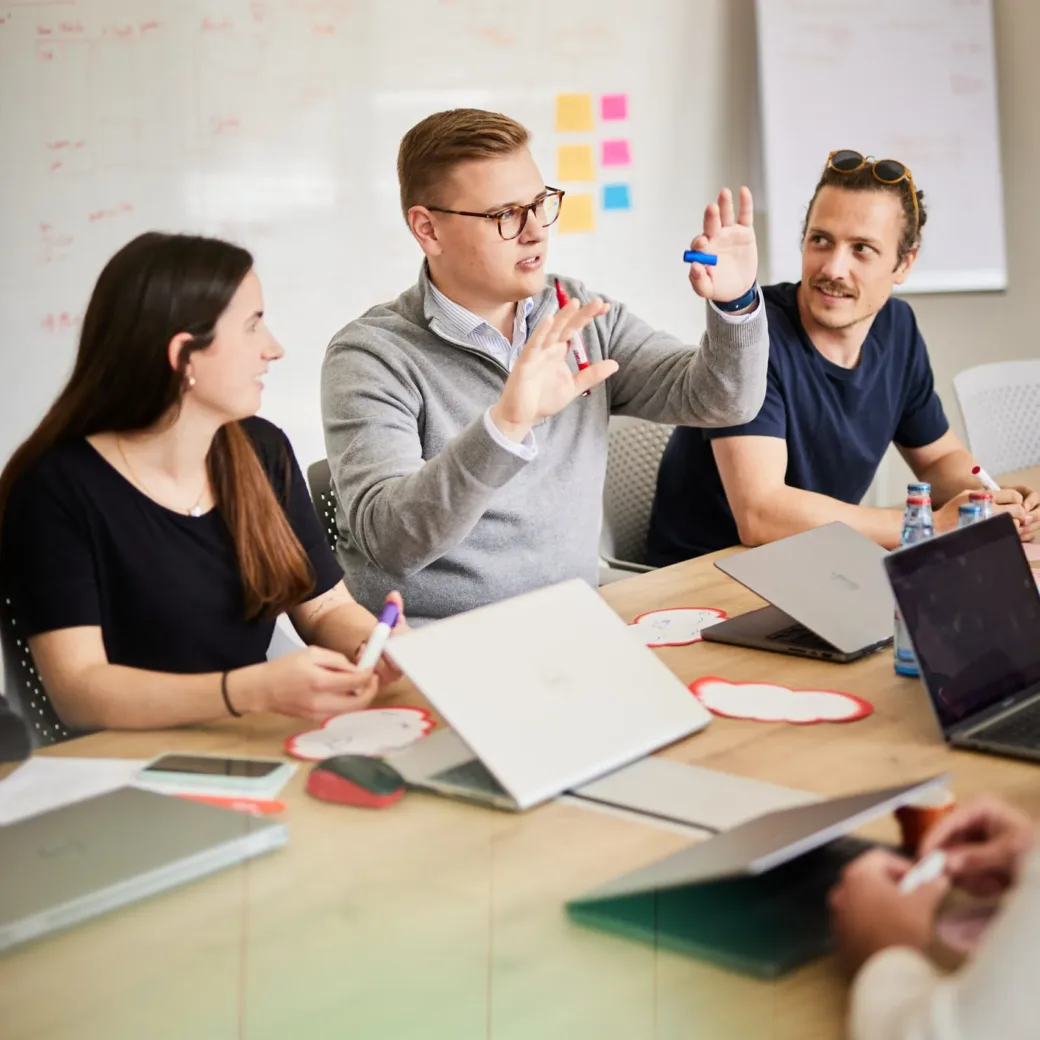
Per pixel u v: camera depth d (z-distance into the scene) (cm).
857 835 91
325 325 319
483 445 151
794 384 221
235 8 299
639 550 249
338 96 314
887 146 382
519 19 337
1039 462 303
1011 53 398
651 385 201
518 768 106
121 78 291
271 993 78
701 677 138
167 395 138
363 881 92
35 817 99
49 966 81
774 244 374
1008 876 81
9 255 286
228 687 122
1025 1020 66
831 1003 77
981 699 122
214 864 93
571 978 80
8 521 136
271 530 147
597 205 356
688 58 365
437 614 190
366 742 117
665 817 102
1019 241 408
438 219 182
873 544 165
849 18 376
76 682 127
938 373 407
